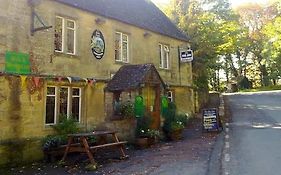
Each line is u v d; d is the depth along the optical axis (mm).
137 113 15211
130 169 9508
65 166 10648
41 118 12484
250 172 8102
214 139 14648
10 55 11531
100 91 15375
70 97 13922
